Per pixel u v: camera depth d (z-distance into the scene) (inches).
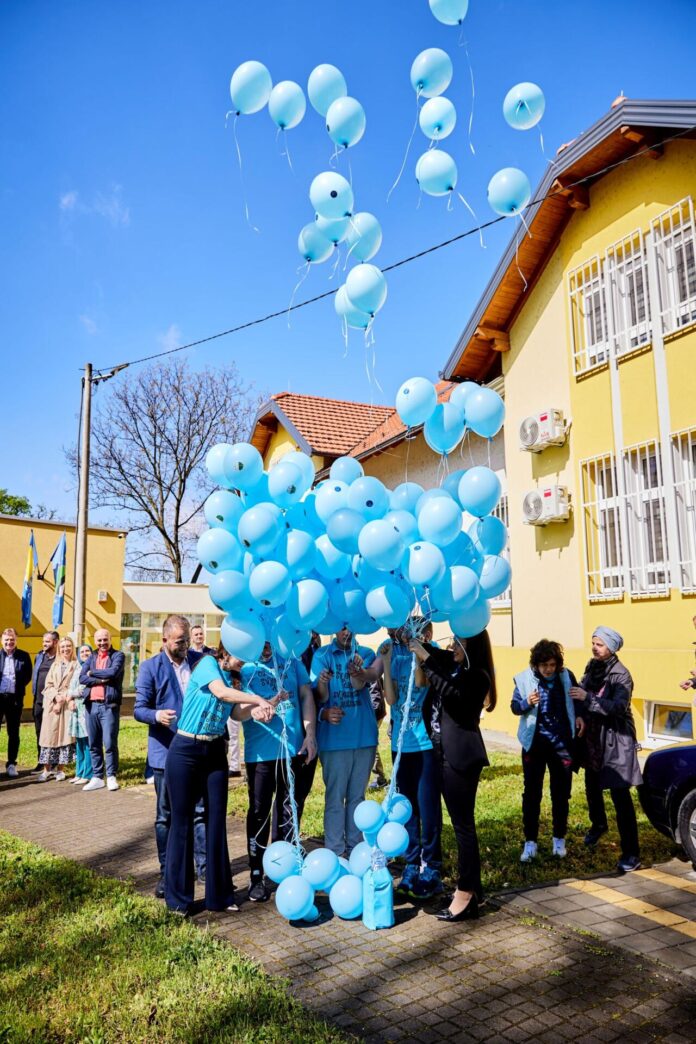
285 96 202.7
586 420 424.2
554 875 210.5
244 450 193.8
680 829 212.2
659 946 160.7
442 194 211.5
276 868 184.9
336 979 150.5
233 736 367.6
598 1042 126.1
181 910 187.9
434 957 159.0
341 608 190.4
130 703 841.5
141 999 141.6
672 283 377.1
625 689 217.2
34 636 815.1
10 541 812.6
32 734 586.2
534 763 222.7
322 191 200.2
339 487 197.3
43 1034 131.4
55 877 220.7
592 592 417.7
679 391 370.0
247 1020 133.3
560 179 421.7
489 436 197.3
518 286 475.8
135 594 948.0
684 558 363.3
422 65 203.9
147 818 300.4
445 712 181.2
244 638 178.1
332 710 210.8
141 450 1408.7
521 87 209.8
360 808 183.2
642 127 370.9
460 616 176.9
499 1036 128.3
